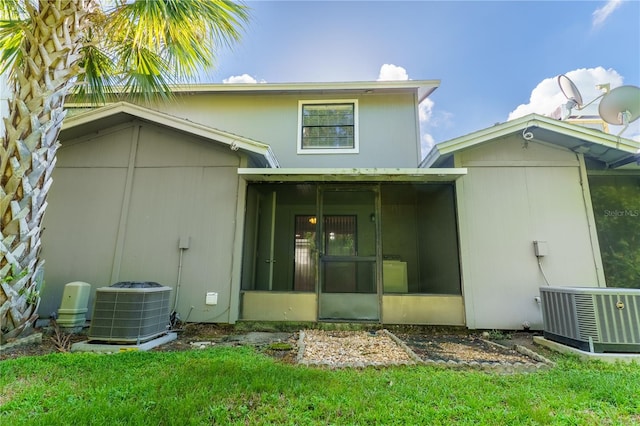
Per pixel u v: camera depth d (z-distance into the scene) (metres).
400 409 2.28
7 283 3.78
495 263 5.36
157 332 4.46
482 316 5.20
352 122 7.91
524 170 5.65
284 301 5.46
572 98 6.41
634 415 2.25
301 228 5.94
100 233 5.77
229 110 8.16
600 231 5.63
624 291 3.82
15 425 1.97
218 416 2.13
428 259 6.40
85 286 5.10
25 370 2.90
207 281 5.51
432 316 5.30
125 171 5.99
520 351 4.00
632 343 3.70
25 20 4.52
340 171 5.43
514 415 2.20
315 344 4.30
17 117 3.92
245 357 3.50
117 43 4.72
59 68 4.08
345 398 2.43
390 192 6.36
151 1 4.04
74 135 6.05
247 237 5.84
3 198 3.81
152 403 2.28
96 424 2.01
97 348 3.92
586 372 3.15
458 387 2.69
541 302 4.63
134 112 5.73
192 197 5.82
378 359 3.64
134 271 5.60
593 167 5.84
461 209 5.55
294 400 2.39
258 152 5.55
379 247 5.60
